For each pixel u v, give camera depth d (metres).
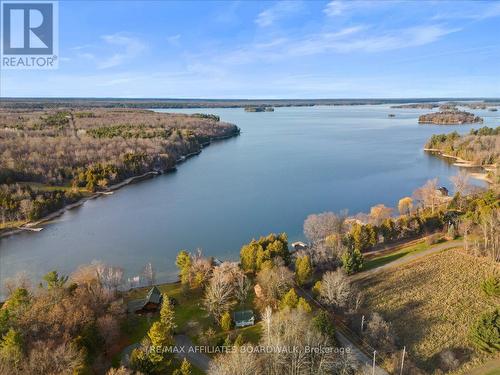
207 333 63.16
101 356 55.28
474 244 92.19
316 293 74.12
